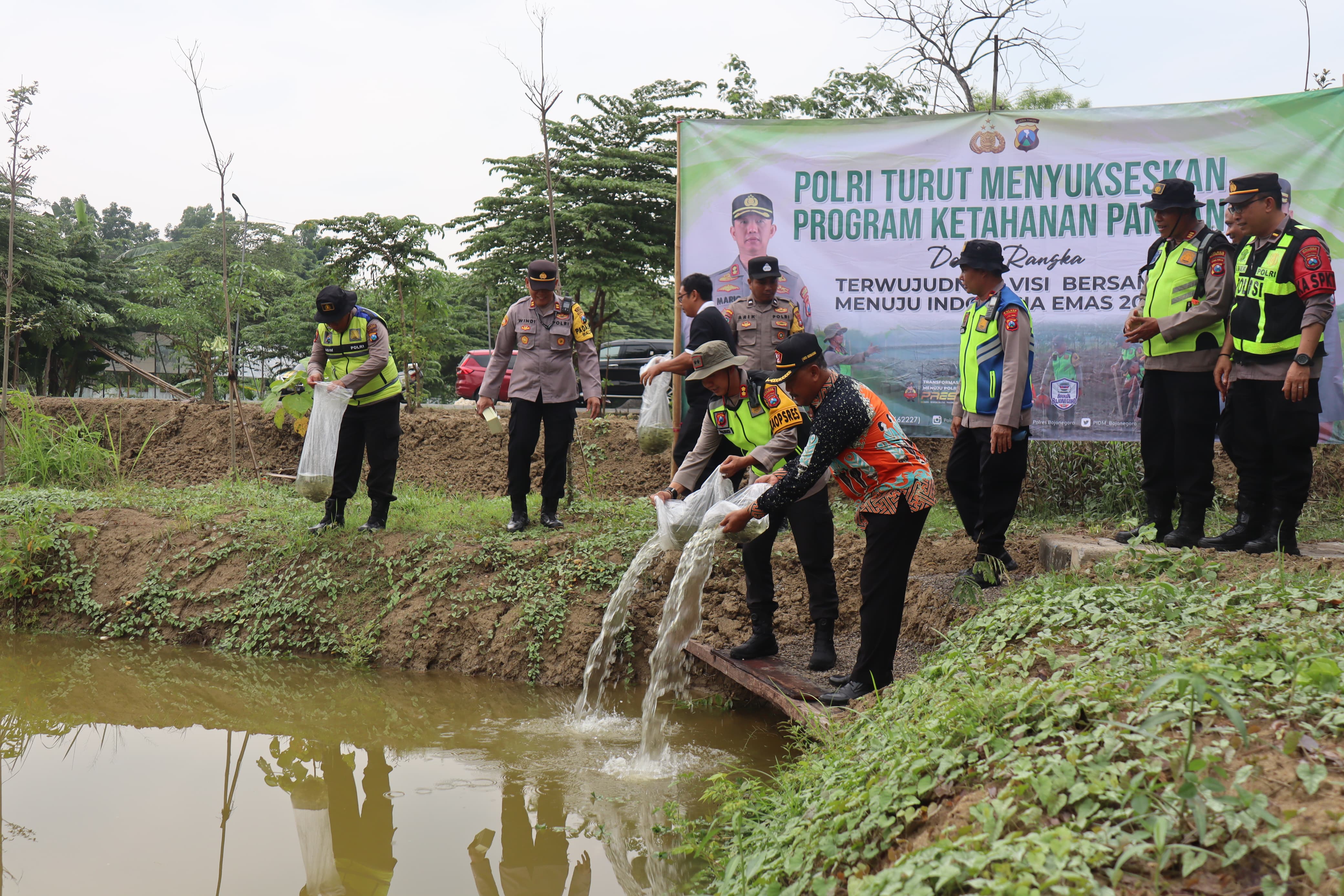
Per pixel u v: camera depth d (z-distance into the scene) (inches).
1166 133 301.4
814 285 325.7
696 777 195.8
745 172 326.3
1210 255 214.7
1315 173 291.0
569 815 179.8
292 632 306.3
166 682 277.0
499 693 266.1
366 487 405.4
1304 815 93.4
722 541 213.8
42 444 445.4
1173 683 120.5
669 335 1806.1
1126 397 308.5
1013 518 288.2
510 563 301.1
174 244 2060.8
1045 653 153.5
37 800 192.2
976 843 100.0
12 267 447.5
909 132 317.7
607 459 423.8
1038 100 695.1
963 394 235.9
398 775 203.0
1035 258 312.5
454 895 149.8
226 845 169.9
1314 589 166.9
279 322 1320.1
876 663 181.6
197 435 490.9
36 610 337.4
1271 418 210.7
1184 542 220.2
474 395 791.7
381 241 550.6
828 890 110.6
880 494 171.5
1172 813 96.4
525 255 920.3
